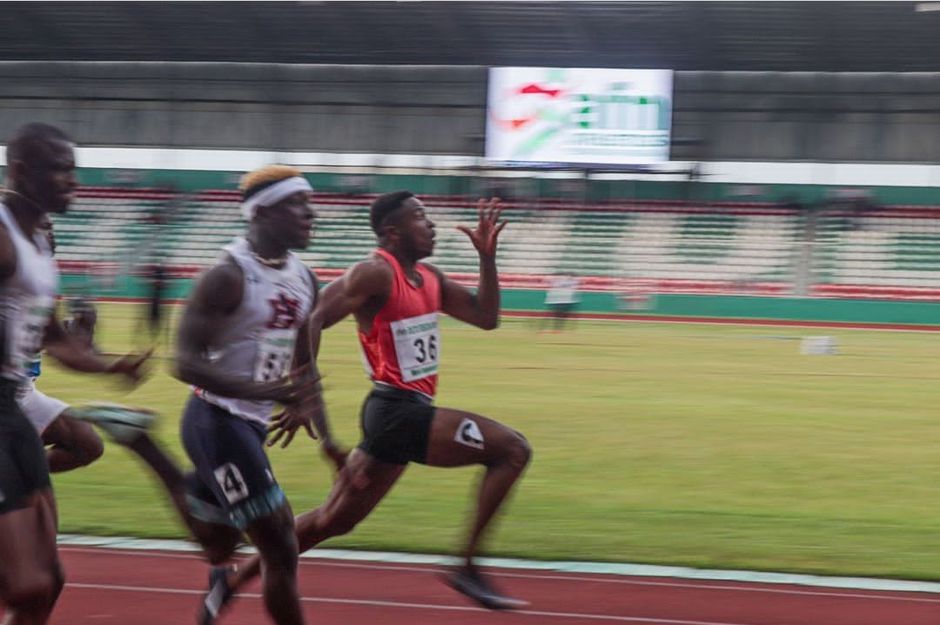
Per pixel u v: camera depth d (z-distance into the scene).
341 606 9.73
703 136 68.69
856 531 13.03
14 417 6.75
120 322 46.09
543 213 70.12
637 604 9.95
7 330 6.71
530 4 59.94
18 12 65.56
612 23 61.81
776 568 11.27
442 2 60.41
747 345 43.03
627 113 64.94
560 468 16.97
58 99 74.00
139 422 8.20
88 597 9.88
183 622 9.22
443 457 8.90
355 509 8.92
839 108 67.69
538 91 65.56
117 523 12.82
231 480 7.55
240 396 7.28
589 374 31.14
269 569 7.60
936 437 20.50
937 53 62.78
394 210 8.95
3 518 6.44
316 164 73.31
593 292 62.91
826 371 33.09
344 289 8.68
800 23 60.06
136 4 63.72
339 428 20.77
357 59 69.50
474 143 70.31
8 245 6.65
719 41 63.12
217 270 7.49
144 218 71.69
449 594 10.16
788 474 16.73
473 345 41.31
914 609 9.92
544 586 10.50
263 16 64.38
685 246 67.56
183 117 73.12
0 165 74.56
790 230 67.75
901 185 67.94
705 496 15.03
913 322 59.22
